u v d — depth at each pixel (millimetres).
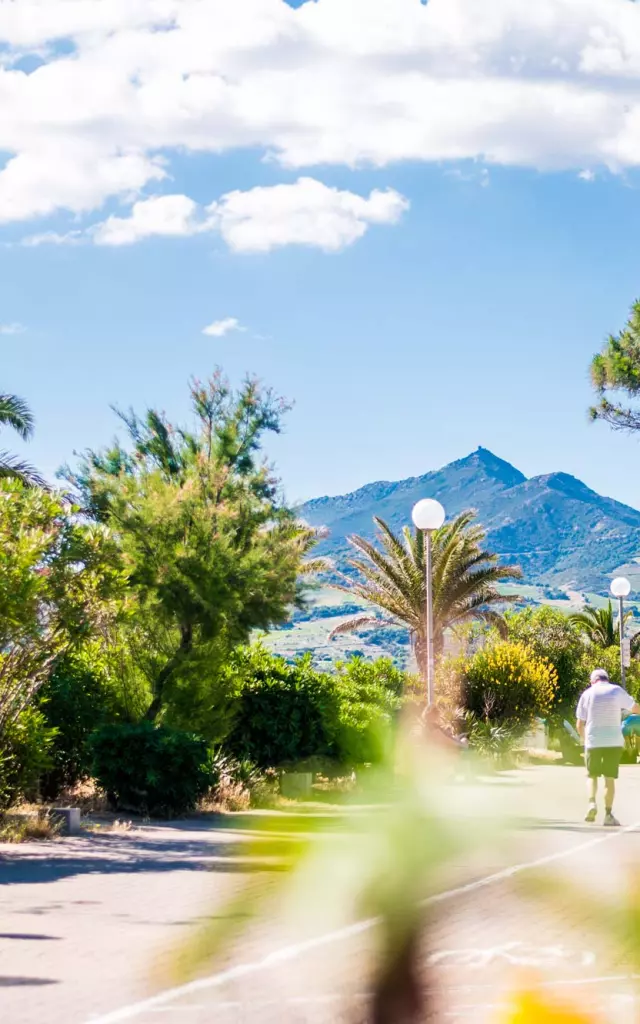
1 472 29969
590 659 46656
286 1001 4133
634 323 26828
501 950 5043
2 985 5895
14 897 9016
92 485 19672
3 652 14688
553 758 35938
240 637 19844
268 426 21422
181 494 19281
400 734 23453
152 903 8617
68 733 17594
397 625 46031
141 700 18984
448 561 43781
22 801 15945
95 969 6270
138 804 16578
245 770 20000
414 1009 1575
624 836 12969
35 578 13336
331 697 22516
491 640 41688
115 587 14680
